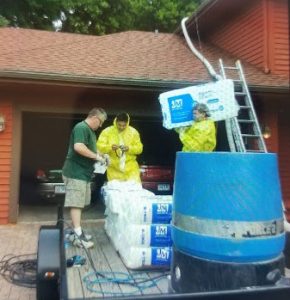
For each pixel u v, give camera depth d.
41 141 11.55
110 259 3.01
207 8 10.16
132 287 2.42
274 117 8.52
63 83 7.18
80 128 3.88
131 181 4.62
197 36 12.04
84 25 22.30
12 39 10.34
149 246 2.79
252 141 7.56
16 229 6.68
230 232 2.09
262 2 9.17
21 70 6.91
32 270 4.33
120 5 22.41
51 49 9.33
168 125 5.28
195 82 7.50
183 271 2.26
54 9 20.81
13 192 7.31
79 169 3.84
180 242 2.27
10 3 19.75
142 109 8.06
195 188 2.21
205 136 4.62
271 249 2.13
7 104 7.43
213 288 2.11
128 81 7.32
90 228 4.27
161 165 9.01
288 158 9.16
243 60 9.99
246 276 2.08
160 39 11.80
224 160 2.14
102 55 9.25
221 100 5.30
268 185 2.17
